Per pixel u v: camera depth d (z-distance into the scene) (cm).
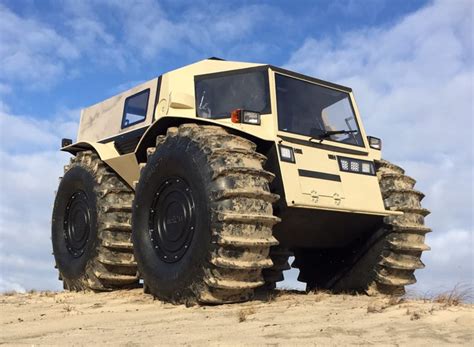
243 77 699
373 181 690
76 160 917
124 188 825
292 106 687
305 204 611
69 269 876
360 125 747
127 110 858
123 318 546
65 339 444
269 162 633
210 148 594
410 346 364
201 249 574
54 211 940
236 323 476
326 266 788
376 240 718
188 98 715
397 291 727
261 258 574
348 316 484
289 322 466
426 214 747
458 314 454
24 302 731
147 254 659
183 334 437
